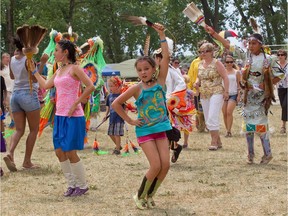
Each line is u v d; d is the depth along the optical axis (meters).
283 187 7.23
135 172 8.48
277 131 13.91
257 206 6.26
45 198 6.85
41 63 8.71
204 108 10.71
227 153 10.32
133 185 7.53
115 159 9.77
